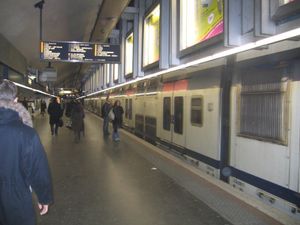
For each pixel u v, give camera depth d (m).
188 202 5.72
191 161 9.38
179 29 9.99
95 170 8.27
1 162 2.77
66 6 14.58
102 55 16.52
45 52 15.88
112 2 12.38
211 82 8.27
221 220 4.89
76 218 5.06
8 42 16.34
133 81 16.88
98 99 37.91
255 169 6.27
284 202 5.46
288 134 5.42
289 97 5.44
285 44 5.64
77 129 13.60
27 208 2.81
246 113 6.63
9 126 2.82
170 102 11.33
